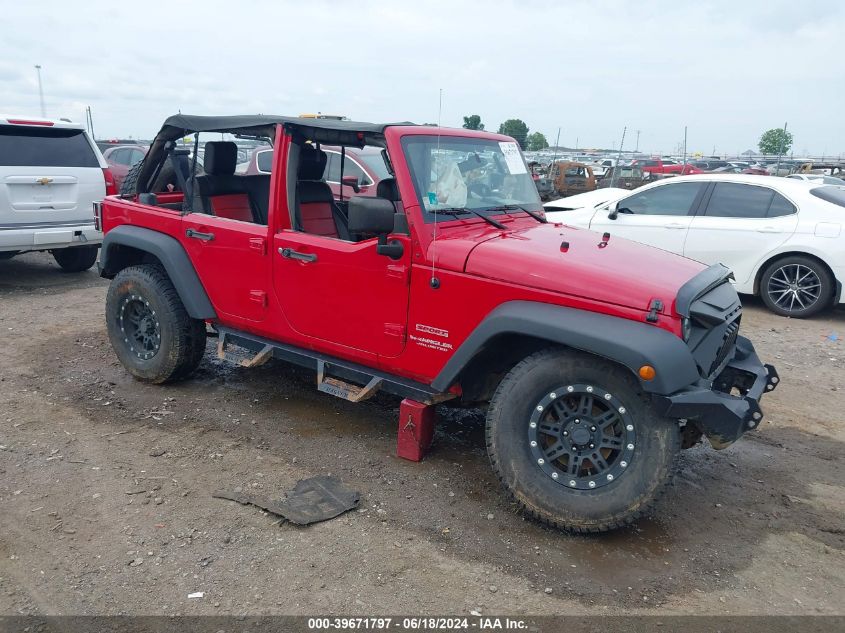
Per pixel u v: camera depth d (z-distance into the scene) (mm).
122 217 5332
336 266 4086
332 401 5160
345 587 3068
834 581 3262
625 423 3299
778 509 3916
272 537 3418
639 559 3365
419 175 3877
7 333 6613
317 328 4266
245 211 5207
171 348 5039
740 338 4188
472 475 4105
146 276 5062
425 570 3207
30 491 3771
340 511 3641
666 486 3256
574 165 20719
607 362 3316
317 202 5137
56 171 8211
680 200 8805
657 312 3213
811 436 4949
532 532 3543
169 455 4234
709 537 3596
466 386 4012
